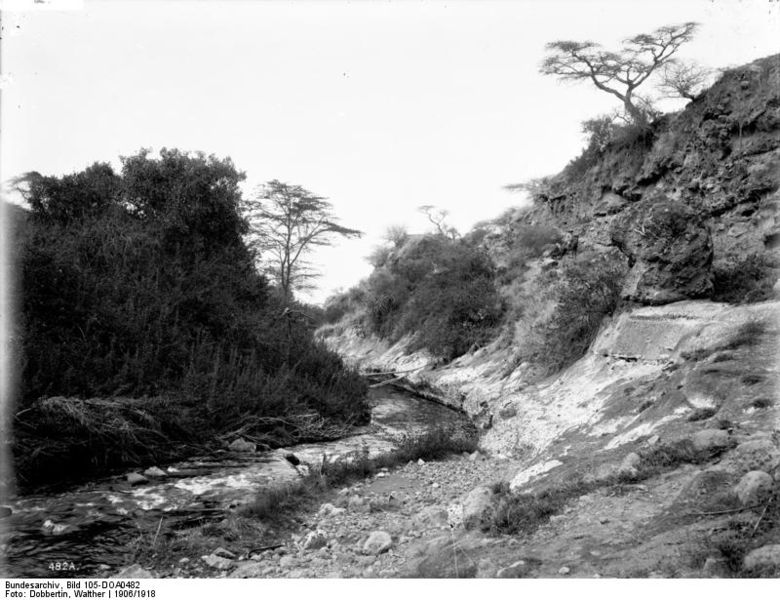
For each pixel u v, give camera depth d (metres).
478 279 31.62
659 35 26.11
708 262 13.68
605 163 27.59
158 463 13.34
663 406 9.01
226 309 19.53
